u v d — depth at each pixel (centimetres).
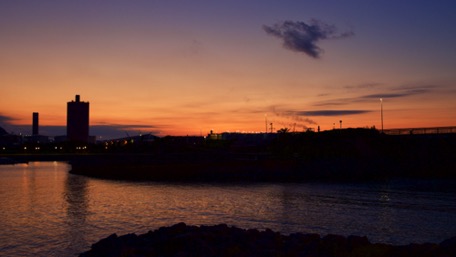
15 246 3656
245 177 11406
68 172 14375
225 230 2684
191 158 15038
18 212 5581
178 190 8344
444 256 1836
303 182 9931
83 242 3800
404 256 1934
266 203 6275
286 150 14388
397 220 4800
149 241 2508
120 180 10888
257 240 2436
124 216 5194
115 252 2370
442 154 11962
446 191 7700
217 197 7094
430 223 4619
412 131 13462
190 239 2394
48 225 4634
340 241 2284
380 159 12538
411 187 8431
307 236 2477
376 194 7331
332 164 12294
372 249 2095
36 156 16962
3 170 16138
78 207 6012
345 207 5819
